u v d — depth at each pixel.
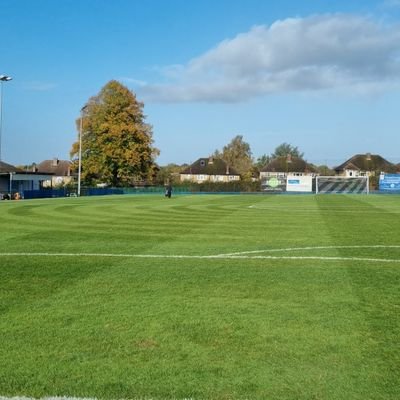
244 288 7.76
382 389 4.07
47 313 6.27
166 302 6.84
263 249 12.23
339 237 14.87
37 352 4.88
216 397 3.93
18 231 16.47
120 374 4.36
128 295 7.27
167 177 97.81
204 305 6.68
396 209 30.34
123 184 75.00
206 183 83.19
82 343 5.13
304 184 81.25
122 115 73.44
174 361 4.65
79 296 7.20
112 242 13.57
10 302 6.84
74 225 18.69
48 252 11.67
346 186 80.25
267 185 82.19
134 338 5.29
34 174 64.19
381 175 78.19
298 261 10.42
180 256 11.08
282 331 5.53
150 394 3.99
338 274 8.94
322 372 4.40
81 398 3.92
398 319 5.99
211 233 15.94
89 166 73.31
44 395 3.97
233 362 4.62
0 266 9.76
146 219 21.62
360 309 6.46
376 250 12.06
